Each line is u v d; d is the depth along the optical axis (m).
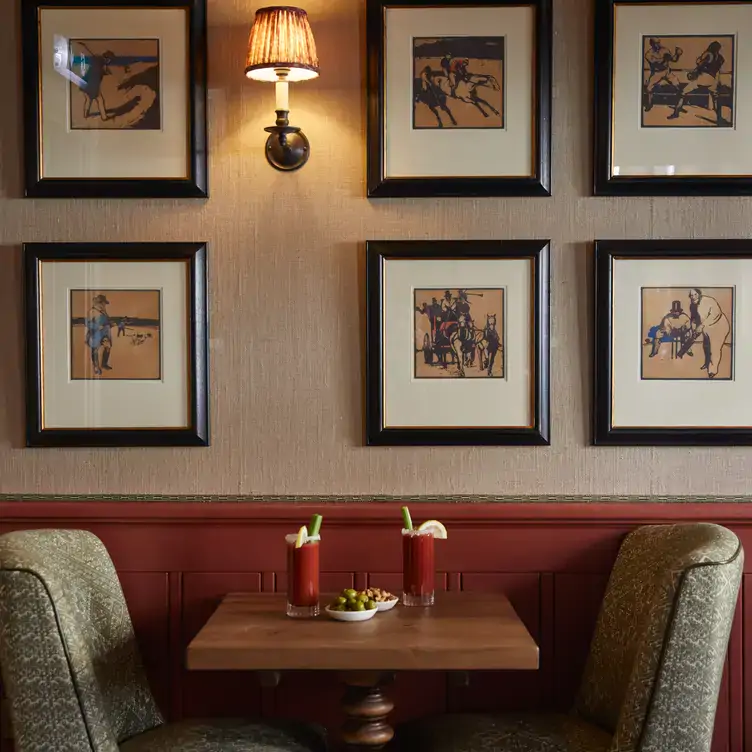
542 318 2.28
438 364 2.30
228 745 1.88
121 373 2.31
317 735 2.01
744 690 2.26
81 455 2.32
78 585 1.95
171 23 2.28
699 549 1.79
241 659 1.73
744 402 2.29
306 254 2.31
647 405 2.29
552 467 2.31
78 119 2.29
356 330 2.31
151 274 2.30
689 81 2.28
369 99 2.28
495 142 2.28
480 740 1.91
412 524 2.24
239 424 2.32
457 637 1.79
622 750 1.75
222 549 2.27
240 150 2.30
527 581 2.27
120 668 2.01
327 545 2.27
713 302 2.28
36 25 2.29
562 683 2.27
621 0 2.27
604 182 2.27
